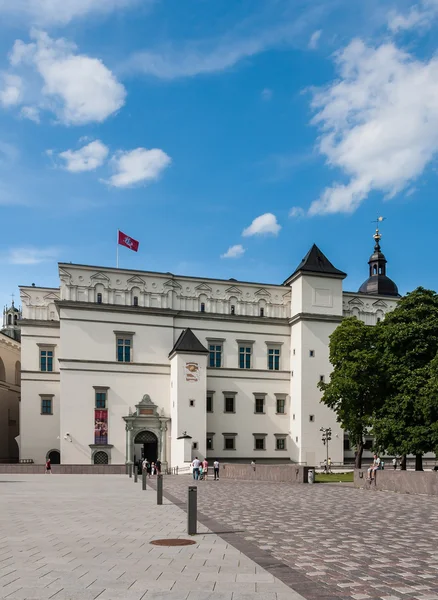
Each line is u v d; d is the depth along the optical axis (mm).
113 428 69188
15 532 17531
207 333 74812
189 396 68375
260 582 11133
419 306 50969
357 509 24484
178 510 24141
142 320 72000
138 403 70250
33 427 71625
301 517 21703
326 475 57031
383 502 27547
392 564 12875
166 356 72312
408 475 32938
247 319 76312
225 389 74438
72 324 69188
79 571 11977
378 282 89500
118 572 11898
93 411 68688
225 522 20219
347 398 56688
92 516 21875
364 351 56188
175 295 74500
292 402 76000
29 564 12664
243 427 74312
